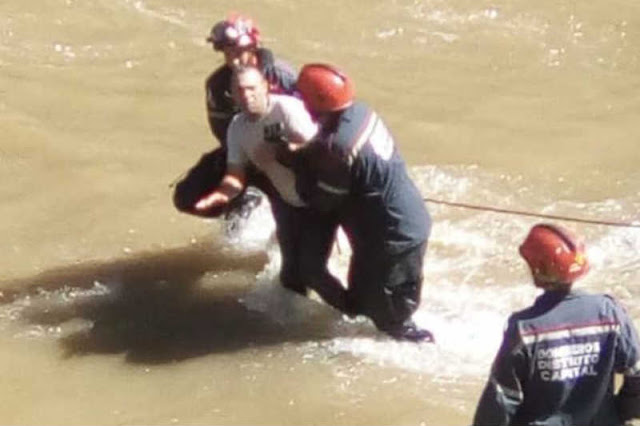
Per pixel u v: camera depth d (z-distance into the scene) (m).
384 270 17.22
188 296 18.97
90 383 17.27
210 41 17.25
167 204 20.97
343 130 16.69
